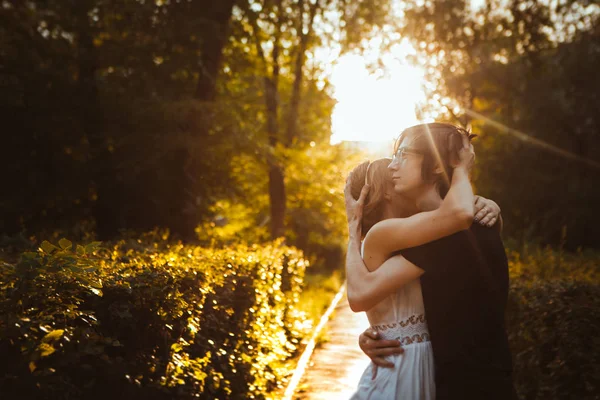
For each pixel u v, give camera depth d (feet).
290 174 72.64
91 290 12.49
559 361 18.89
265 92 69.05
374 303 7.48
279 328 33.71
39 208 47.62
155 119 46.11
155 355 15.06
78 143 47.44
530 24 72.84
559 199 104.68
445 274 7.26
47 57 48.34
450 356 7.20
